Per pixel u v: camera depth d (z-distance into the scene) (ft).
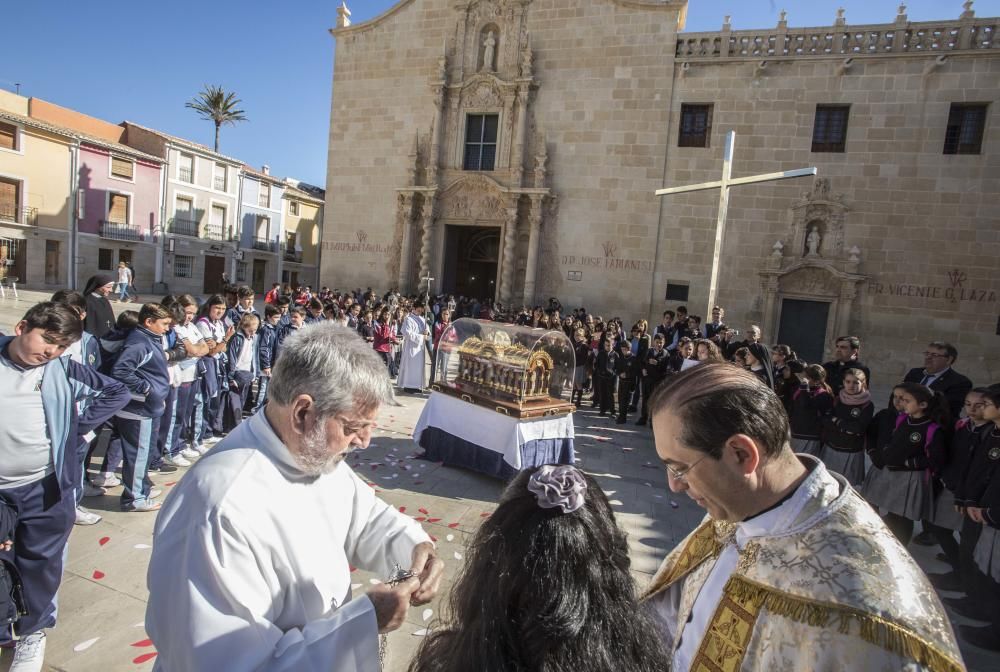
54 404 9.79
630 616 4.47
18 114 91.50
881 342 55.93
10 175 89.66
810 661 3.73
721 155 59.98
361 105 73.36
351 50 73.77
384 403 5.44
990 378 52.70
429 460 23.12
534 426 21.07
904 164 54.90
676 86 61.57
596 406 39.96
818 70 57.06
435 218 70.23
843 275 55.88
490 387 22.57
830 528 4.14
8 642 9.47
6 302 72.79
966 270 53.36
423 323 40.16
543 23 65.72
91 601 11.75
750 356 24.52
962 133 53.78
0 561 9.18
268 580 4.87
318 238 156.97
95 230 101.14
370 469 21.66
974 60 52.60
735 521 4.69
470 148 69.72
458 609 4.51
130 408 15.38
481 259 74.49
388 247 72.33
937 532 16.26
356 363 5.20
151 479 18.44
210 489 4.84
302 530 5.25
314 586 5.19
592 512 4.61
